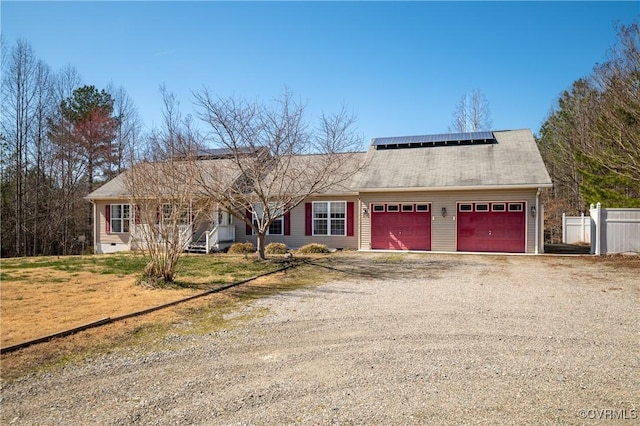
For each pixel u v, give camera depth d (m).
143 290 8.36
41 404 3.48
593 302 7.30
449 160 18.25
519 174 16.06
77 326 5.64
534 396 3.60
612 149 16.62
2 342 4.95
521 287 8.86
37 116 26.58
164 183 9.38
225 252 17.59
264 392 3.71
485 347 4.91
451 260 14.02
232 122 12.52
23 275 10.55
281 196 13.45
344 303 7.33
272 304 7.25
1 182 25.70
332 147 13.57
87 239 28.84
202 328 5.76
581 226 21.12
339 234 18.44
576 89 27.77
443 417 3.23
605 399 3.53
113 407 3.43
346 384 3.88
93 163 28.89
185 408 3.41
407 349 4.86
